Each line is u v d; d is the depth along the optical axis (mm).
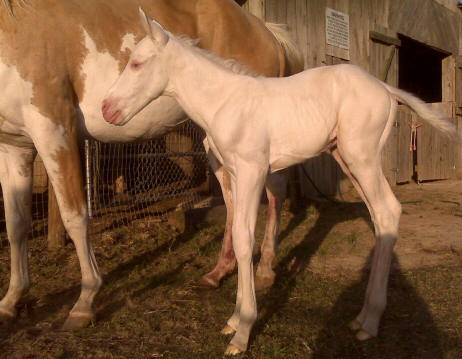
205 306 2988
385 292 2479
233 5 3646
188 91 2484
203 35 3465
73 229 2734
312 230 5008
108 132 3076
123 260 4074
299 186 6867
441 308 2789
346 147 2479
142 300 3113
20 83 2633
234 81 2455
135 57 2432
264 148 2402
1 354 2387
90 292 2758
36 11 2730
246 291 2332
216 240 4691
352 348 2354
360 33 8352
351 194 7727
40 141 2670
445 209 6285
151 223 5371
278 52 3850
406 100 2549
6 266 3943
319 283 3322
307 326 2611
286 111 2434
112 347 2457
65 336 2584
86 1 2961
